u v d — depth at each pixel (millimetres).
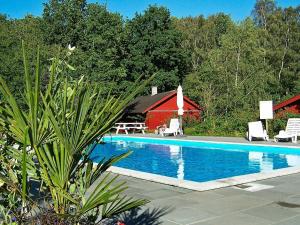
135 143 24438
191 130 27812
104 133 2939
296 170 10047
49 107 2617
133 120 36312
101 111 2795
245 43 38875
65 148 2672
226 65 36062
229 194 7531
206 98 32562
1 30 32250
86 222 3141
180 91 25938
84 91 3004
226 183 8297
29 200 2930
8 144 3025
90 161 3111
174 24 55625
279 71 49000
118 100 2818
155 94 40281
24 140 2516
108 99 2949
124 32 41500
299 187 8156
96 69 36500
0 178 2814
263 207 6547
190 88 40781
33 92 2689
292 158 15953
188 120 31453
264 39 51312
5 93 2609
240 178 8875
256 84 35281
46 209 3053
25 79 2672
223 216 6027
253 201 6961
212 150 19641
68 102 3027
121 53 44219
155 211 6297
